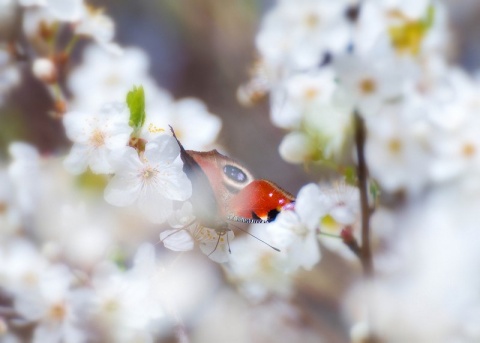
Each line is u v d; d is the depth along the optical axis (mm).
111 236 1178
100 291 1167
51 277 1177
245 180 1112
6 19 1214
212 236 1113
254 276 1203
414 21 1180
